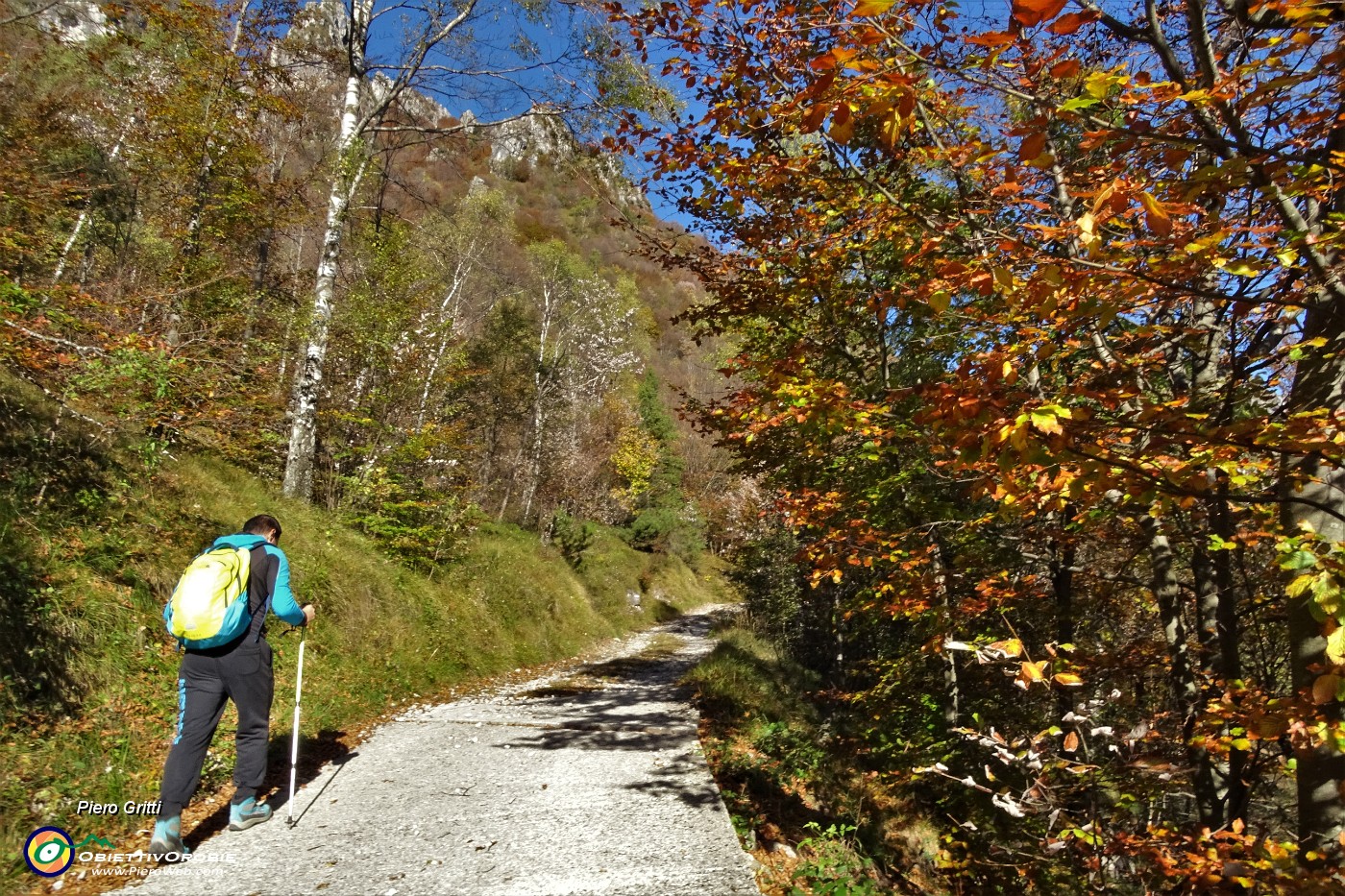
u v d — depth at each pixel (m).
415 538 12.62
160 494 8.17
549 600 16.45
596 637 18.14
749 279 6.86
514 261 35.12
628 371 48.59
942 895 6.18
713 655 12.88
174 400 7.81
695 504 43.97
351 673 8.09
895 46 2.39
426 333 16.44
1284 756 4.45
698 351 62.19
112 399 7.37
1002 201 3.96
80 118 11.91
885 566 7.34
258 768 4.17
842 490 7.31
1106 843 3.72
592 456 34.22
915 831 7.39
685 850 4.08
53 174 10.02
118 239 11.82
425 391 15.92
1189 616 6.34
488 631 12.48
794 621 18.50
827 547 6.48
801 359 5.63
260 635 4.15
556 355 29.67
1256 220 3.66
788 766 7.29
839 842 5.11
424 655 9.84
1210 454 2.84
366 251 14.63
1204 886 3.27
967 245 3.42
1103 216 2.03
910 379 8.03
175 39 11.91
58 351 7.04
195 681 3.90
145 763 4.77
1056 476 2.86
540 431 26.23
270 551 4.25
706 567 41.50
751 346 7.83
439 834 4.23
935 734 8.77
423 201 14.75
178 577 7.09
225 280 11.27
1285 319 3.68
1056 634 8.40
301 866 3.71
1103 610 8.25
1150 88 2.70
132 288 8.99
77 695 5.02
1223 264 2.63
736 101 4.64
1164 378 5.28
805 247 6.20
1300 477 2.82
